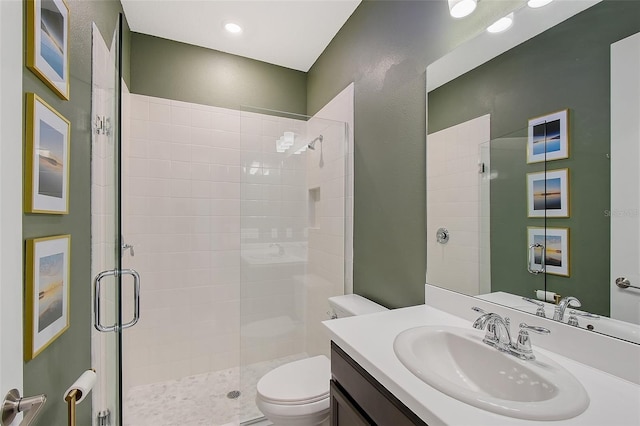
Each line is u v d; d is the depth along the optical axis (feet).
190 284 7.64
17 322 1.89
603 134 2.58
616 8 2.52
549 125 2.99
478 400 2.05
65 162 3.47
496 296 3.50
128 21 6.79
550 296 2.95
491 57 3.60
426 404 2.07
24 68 2.70
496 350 2.88
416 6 4.78
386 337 3.29
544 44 3.06
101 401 4.38
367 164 6.02
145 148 7.27
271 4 6.24
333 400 3.48
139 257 7.18
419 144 4.70
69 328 3.66
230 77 8.13
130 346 7.03
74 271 3.79
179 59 7.61
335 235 6.98
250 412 6.18
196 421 5.94
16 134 1.92
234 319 8.04
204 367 7.73
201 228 7.76
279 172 7.51
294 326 7.61
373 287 5.82
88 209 4.32
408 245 4.91
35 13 2.77
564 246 2.84
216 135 7.96
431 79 4.46
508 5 3.42
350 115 6.62
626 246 2.42
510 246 3.35
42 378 3.00
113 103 3.42
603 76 2.59
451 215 4.11
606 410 1.98
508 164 3.39
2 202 1.77
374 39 5.79
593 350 2.57
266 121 7.38
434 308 4.34
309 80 8.89
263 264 7.40
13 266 1.87
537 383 2.44
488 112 3.63
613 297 2.49
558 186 2.90
